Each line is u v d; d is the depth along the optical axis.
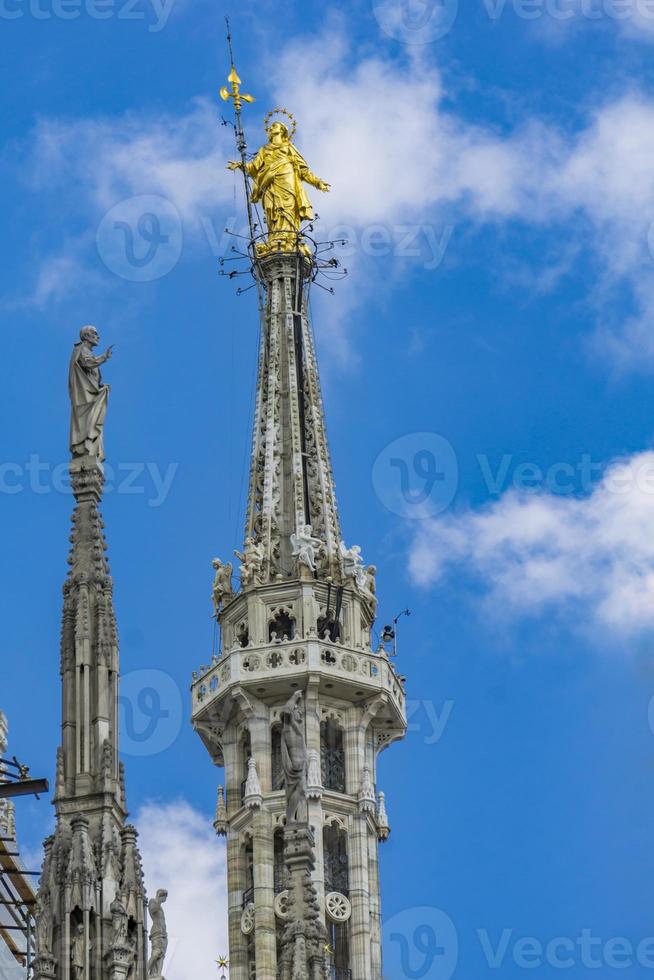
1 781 145.50
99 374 134.50
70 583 129.62
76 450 132.75
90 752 124.31
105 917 120.56
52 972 119.00
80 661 126.94
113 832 122.50
